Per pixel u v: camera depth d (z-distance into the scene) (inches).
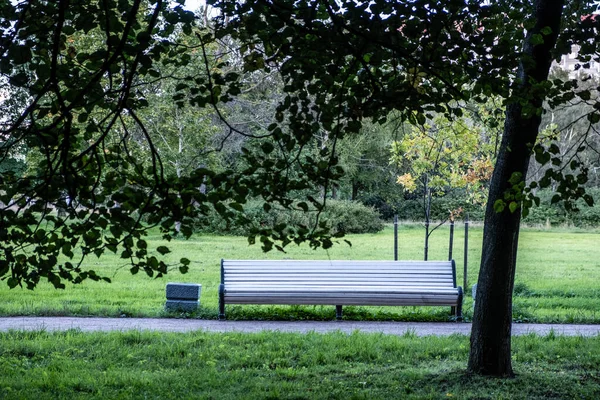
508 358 381.4
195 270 1002.1
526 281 909.8
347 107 293.9
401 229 1971.0
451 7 270.1
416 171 799.1
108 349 439.2
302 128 281.6
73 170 246.8
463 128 737.0
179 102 277.6
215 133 1540.4
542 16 346.3
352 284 599.8
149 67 244.2
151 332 489.7
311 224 1574.8
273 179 280.2
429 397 336.2
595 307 689.0
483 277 382.0
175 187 267.3
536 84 273.0
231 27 289.6
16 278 269.7
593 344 466.9
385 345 456.8
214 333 489.4
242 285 594.9
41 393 339.0
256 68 290.5
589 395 338.0
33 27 263.1
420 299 592.7
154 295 725.3
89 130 273.6
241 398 334.6
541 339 487.2
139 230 274.7
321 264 608.4
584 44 286.0
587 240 1676.9
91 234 272.5
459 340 482.9
